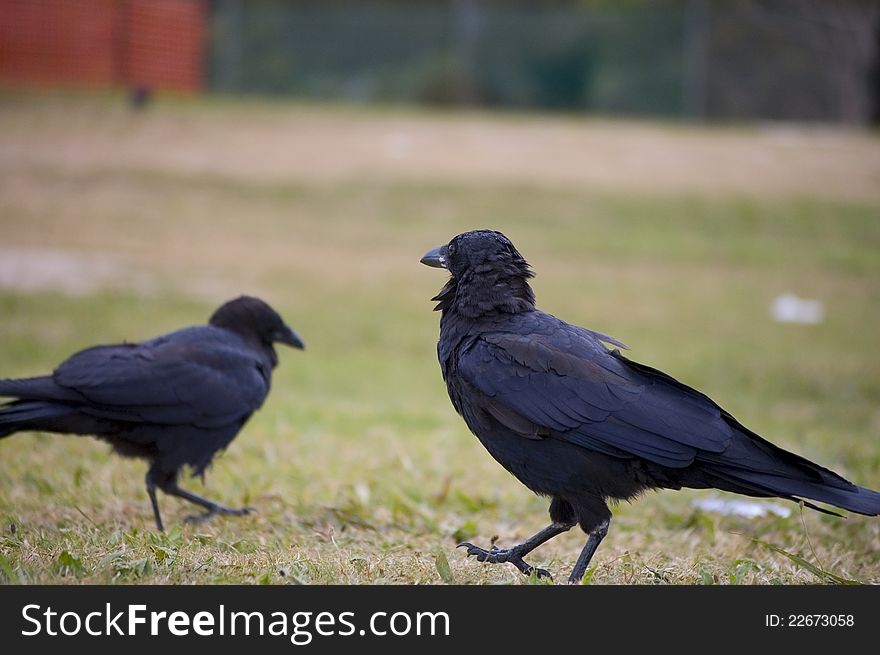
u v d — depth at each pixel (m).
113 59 39.47
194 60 41.72
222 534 7.39
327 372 15.30
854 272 23.58
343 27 42.75
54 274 20.34
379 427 11.41
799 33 43.16
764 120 43.09
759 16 43.09
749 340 18.44
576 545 7.70
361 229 25.27
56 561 6.21
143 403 7.64
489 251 6.79
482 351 6.55
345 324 18.52
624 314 19.80
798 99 43.19
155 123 33.16
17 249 21.94
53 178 27.28
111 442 7.87
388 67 42.84
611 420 6.21
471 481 9.25
